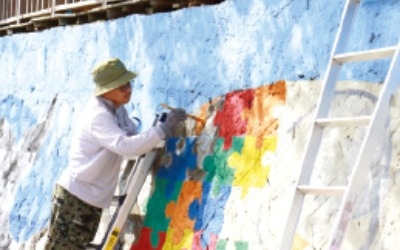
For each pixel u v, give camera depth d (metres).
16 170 10.95
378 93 6.05
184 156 7.77
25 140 10.91
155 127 7.37
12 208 10.71
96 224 7.69
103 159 7.48
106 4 9.62
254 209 6.86
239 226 6.95
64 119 10.05
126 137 7.29
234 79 7.41
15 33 12.30
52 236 7.58
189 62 7.99
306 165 5.84
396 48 5.52
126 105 8.80
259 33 7.20
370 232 5.87
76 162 7.54
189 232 7.43
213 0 8.21
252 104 7.18
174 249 7.53
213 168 7.39
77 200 7.54
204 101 7.72
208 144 7.53
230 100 7.41
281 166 6.73
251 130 7.12
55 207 7.59
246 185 7.02
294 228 5.74
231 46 7.49
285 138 6.76
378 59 6.08
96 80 7.46
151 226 7.90
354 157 6.14
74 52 10.02
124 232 8.23
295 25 6.85
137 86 8.68
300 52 6.77
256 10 7.25
